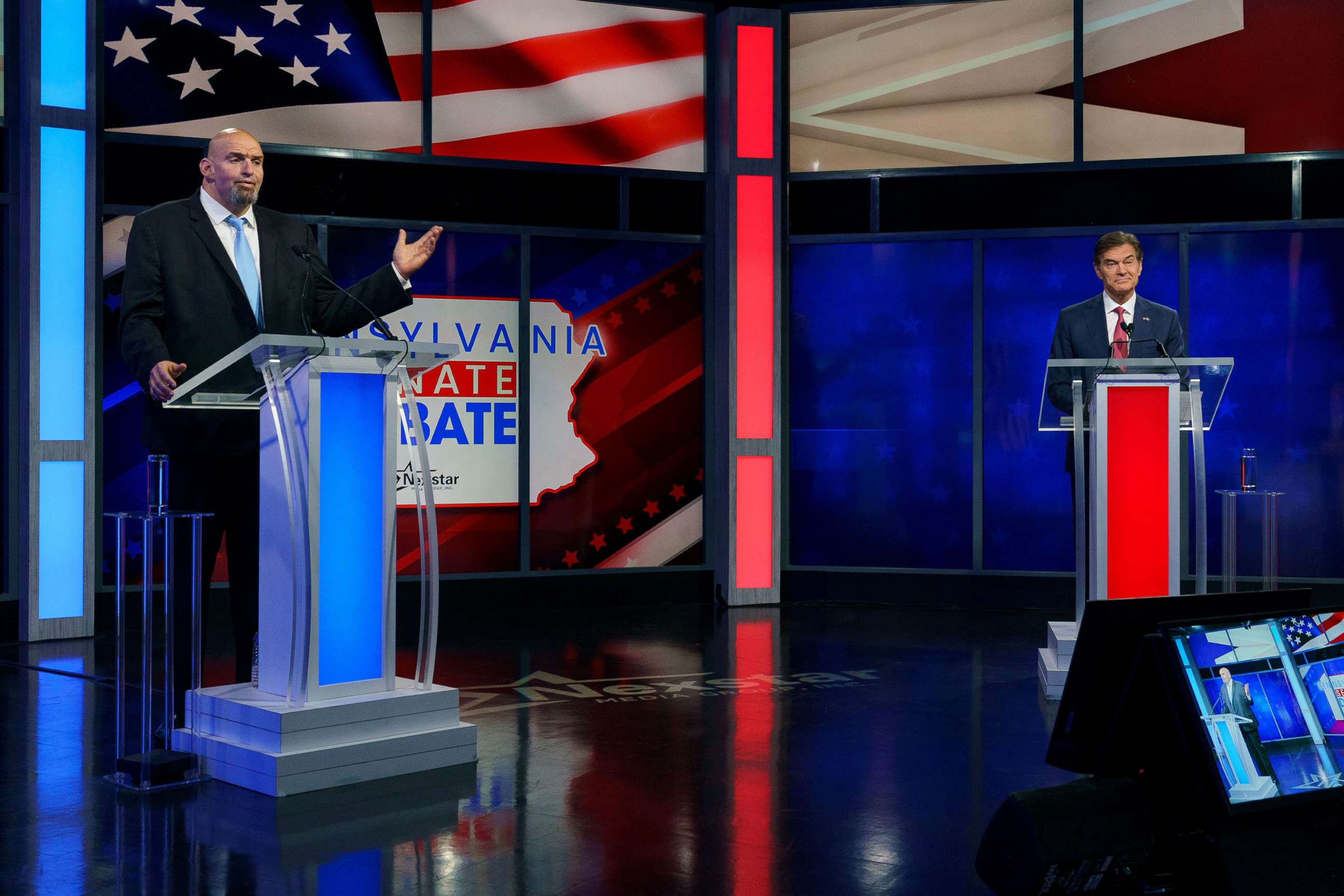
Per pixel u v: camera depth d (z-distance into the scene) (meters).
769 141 8.52
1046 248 8.27
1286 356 7.89
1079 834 2.78
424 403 8.05
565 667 6.21
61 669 6.14
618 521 8.50
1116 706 2.91
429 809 3.70
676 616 8.04
